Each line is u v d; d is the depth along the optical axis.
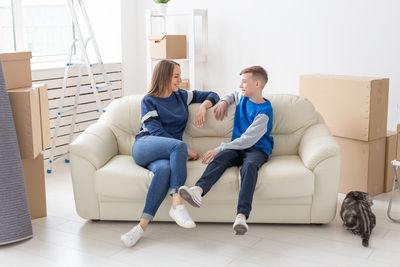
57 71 4.25
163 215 2.79
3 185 2.57
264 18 4.30
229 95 3.15
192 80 4.51
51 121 4.24
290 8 4.14
